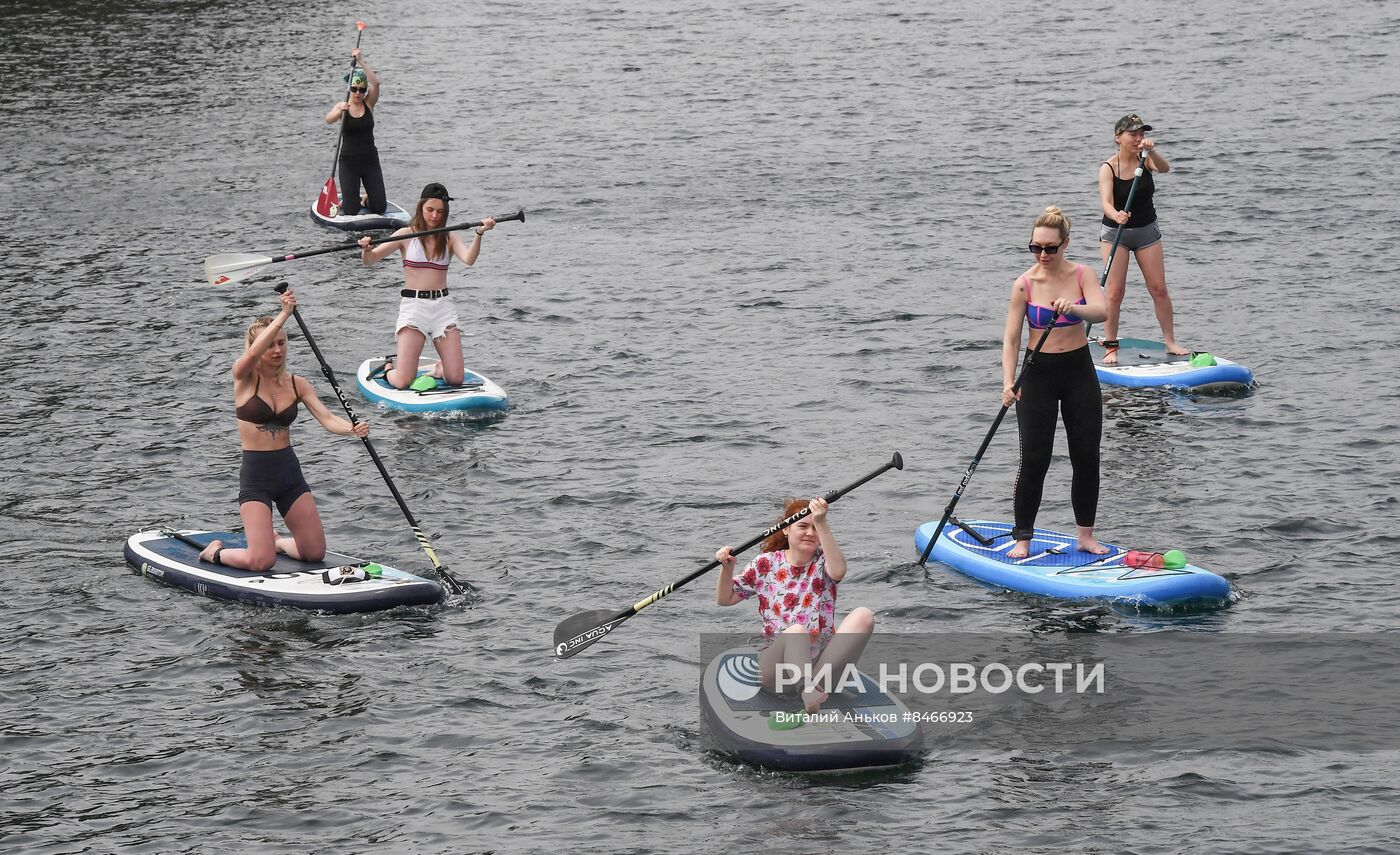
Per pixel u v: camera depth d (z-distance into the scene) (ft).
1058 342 136.36
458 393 185.98
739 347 211.00
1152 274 195.72
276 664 123.75
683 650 126.62
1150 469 163.94
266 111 373.20
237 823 102.47
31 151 333.42
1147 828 99.96
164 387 193.77
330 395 193.47
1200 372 188.55
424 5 537.65
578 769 108.47
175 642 127.65
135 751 111.14
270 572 137.28
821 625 112.88
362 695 119.03
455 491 161.17
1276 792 103.81
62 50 446.60
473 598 135.95
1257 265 246.68
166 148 337.11
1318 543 144.05
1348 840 97.96
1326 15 485.97
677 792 105.40
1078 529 140.87
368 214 280.51
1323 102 366.63
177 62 432.25
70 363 203.00
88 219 280.72
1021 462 138.41
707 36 477.77
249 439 136.98
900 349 208.54
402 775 108.17
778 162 324.39
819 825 101.14
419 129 359.66
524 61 440.45
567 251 263.29
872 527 151.53
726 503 157.28
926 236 267.80
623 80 413.18
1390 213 273.54
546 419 183.83
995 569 137.39
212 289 239.30
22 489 161.27
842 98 385.70
